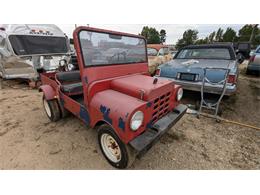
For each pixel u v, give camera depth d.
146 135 1.98
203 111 3.97
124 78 2.52
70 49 7.63
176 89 2.59
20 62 5.92
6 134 3.11
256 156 2.54
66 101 3.04
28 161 2.42
